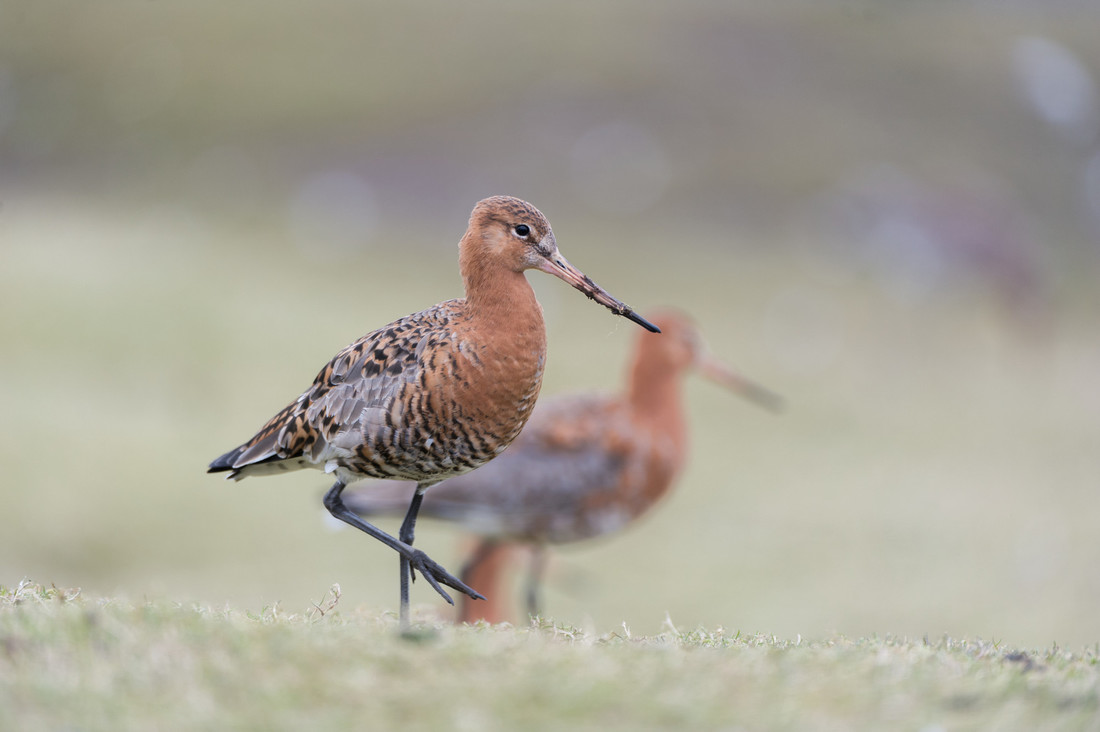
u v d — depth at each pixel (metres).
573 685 4.20
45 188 29.84
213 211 28.98
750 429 19.41
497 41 35.88
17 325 18.44
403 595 6.04
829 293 27.66
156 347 18.88
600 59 35.19
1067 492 16.80
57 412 15.51
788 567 13.82
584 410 10.49
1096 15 43.16
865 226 29.31
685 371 11.17
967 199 30.22
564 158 31.78
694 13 38.75
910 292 28.34
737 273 28.11
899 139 34.47
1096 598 12.64
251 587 12.60
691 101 34.06
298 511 14.60
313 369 19.47
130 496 13.80
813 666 4.61
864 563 13.84
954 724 4.09
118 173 30.72
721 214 30.52
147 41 35.22
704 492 16.31
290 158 31.38
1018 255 27.92
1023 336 26.89
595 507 10.36
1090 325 29.59
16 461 13.82
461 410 6.03
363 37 36.03
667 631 6.04
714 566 13.96
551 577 13.38
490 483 10.05
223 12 36.91
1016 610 12.51
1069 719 4.14
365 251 27.64
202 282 22.34
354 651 4.43
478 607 10.47
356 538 14.26
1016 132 36.03
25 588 5.40
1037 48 39.72
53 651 4.24
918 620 12.29
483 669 4.35
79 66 34.09
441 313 6.25
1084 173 35.31
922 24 40.59
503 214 6.16
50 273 20.81
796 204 30.97
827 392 21.88
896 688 4.38
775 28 38.53
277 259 26.16
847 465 17.77
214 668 4.18
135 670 4.12
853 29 39.28
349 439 6.06
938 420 20.91
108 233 25.73
